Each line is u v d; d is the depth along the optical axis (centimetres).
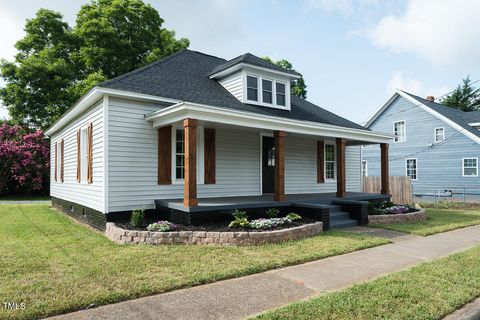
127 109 830
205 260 528
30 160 1970
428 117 2150
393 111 2352
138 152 845
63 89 2141
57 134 1405
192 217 731
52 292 388
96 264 503
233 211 800
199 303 370
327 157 1399
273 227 721
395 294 391
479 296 400
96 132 852
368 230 850
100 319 328
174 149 907
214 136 989
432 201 1788
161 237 643
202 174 966
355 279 460
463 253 600
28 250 595
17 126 2100
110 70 2184
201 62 1263
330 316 331
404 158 2273
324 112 1445
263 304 369
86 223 931
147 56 2189
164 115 793
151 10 2305
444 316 345
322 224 812
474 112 2370
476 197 1914
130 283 419
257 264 509
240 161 1065
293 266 520
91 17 2141
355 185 1515
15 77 2112
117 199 805
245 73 1067
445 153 2062
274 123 896
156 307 358
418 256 593
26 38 2172
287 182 1232
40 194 2175
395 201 1636
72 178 1105
